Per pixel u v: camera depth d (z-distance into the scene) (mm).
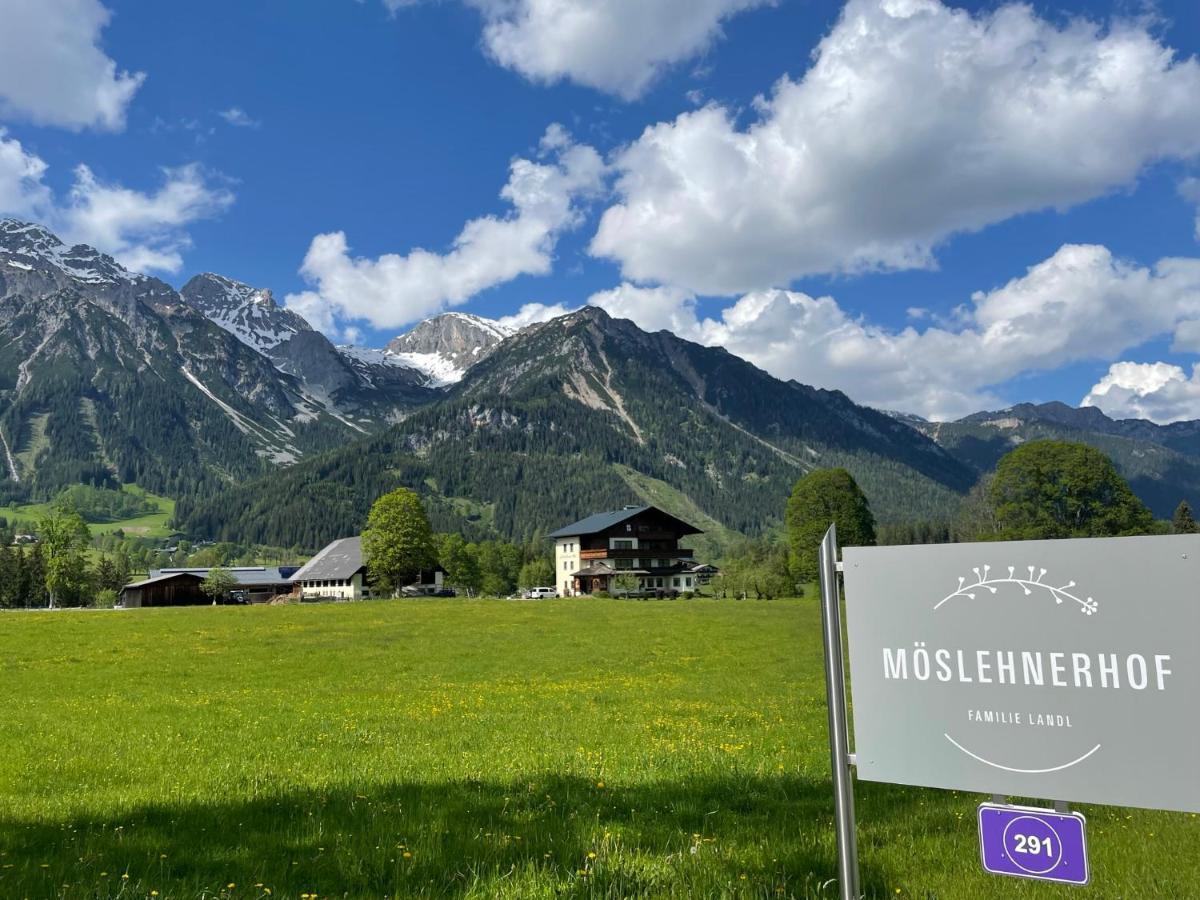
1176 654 4414
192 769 13938
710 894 6645
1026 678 4801
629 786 11672
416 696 27938
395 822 9289
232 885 7051
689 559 145625
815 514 103312
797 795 11266
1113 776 4531
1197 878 7059
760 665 38188
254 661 40938
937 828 9203
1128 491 89562
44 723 21031
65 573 133125
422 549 117375
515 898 6723
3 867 7629
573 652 43875
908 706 5164
